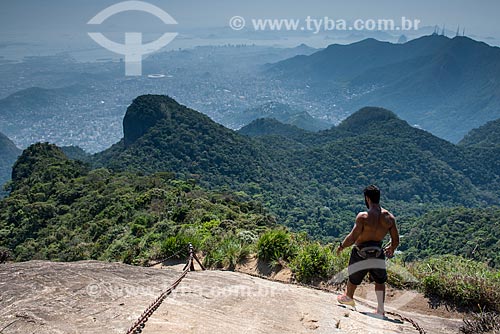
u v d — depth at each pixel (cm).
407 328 338
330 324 301
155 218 2662
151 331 242
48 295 273
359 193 10006
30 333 223
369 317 344
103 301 275
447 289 492
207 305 302
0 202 4275
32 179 5097
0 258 612
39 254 2722
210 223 1747
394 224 376
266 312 308
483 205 10388
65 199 4334
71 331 229
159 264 850
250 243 838
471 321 419
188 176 8069
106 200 3756
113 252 1598
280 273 670
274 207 7750
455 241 4197
